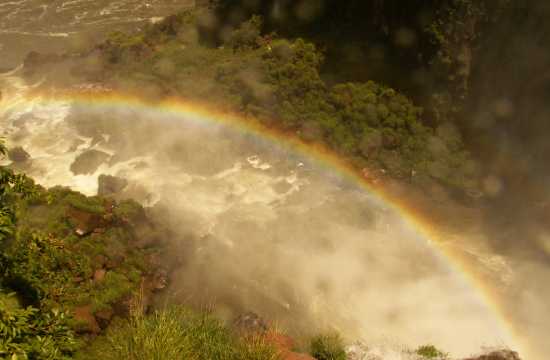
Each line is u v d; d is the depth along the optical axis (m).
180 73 31.56
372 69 28.58
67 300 16.00
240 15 33.41
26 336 9.54
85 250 19.05
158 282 20.27
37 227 18.84
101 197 21.66
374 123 27.33
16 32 40.06
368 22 29.25
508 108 25.33
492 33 23.69
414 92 27.38
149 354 10.26
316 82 28.81
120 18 41.28
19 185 10.30
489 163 26.53
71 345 10.61
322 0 30.83
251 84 29.27
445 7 24.17
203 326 11.77
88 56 34.72
